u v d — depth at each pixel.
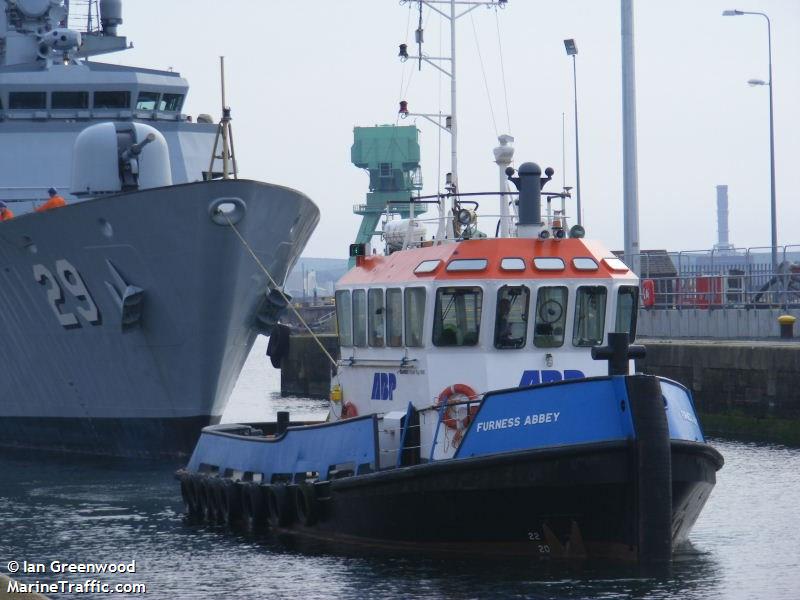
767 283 173.00
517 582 63.00
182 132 144.38
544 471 64.19
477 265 71.38
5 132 140.75
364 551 72.00
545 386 65.50
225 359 116.19
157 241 110.38
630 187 156.88
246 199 108.56
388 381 76.19
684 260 186.12
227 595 63.53
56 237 115.69
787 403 132.25
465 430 68.81
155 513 89.69
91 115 142.62
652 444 63.19
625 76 156.00
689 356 146.50
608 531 64.94
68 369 123.94
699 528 79.94
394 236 82.06
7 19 151.75
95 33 164.12
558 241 72.94
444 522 67.69
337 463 74.81
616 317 73.19
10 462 120.88
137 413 119.88
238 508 82.69
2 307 127.38
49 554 75.12
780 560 69.62
